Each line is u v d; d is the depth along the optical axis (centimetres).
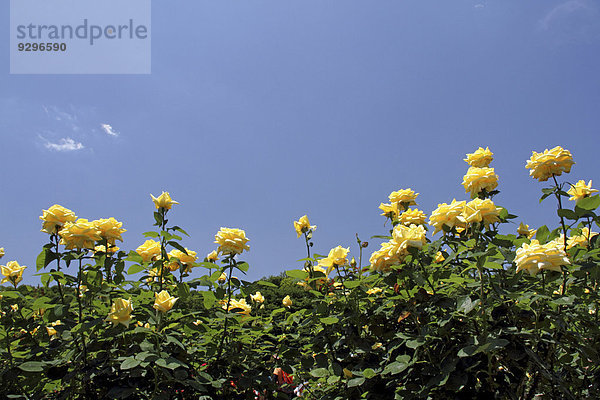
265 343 367
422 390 227
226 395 302
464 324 252
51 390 298
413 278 244
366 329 325
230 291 320
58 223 288
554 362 274
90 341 280
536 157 296
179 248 299
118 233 308
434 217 274
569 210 263
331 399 295
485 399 225
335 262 315
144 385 266
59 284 289
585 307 283
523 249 226
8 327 305
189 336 322
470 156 345
